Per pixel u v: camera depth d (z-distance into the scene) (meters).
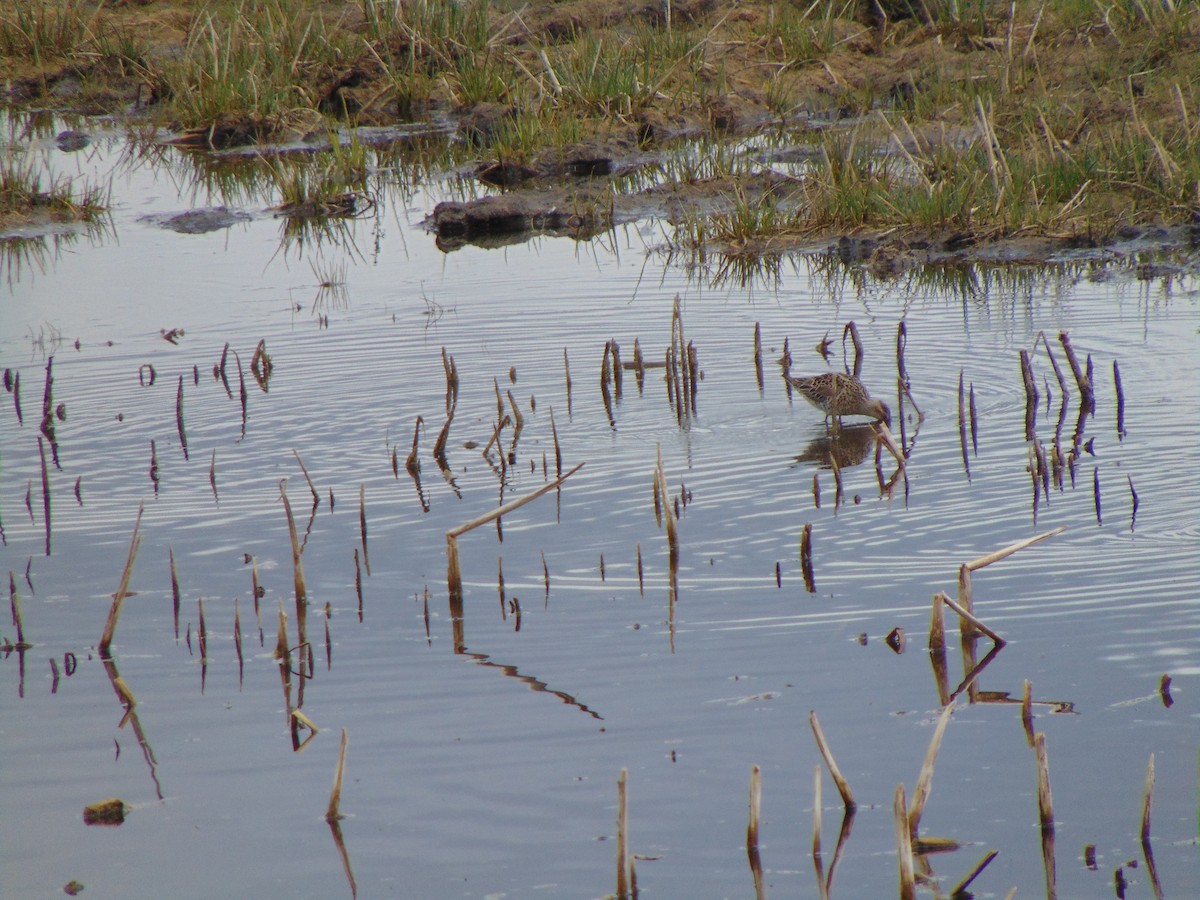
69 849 14.89
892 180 48.00
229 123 60.53
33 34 69.31
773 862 14.25
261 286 40.72
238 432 28.62
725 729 16.80
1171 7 57.56
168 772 16.39
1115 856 14.14
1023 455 25.83
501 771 16.08
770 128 59.94
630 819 15.06
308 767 16.39
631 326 35.94
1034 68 58.16
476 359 33.34
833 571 21.27
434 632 19.75
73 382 32.09
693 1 71.44
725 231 45.56
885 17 67.56
